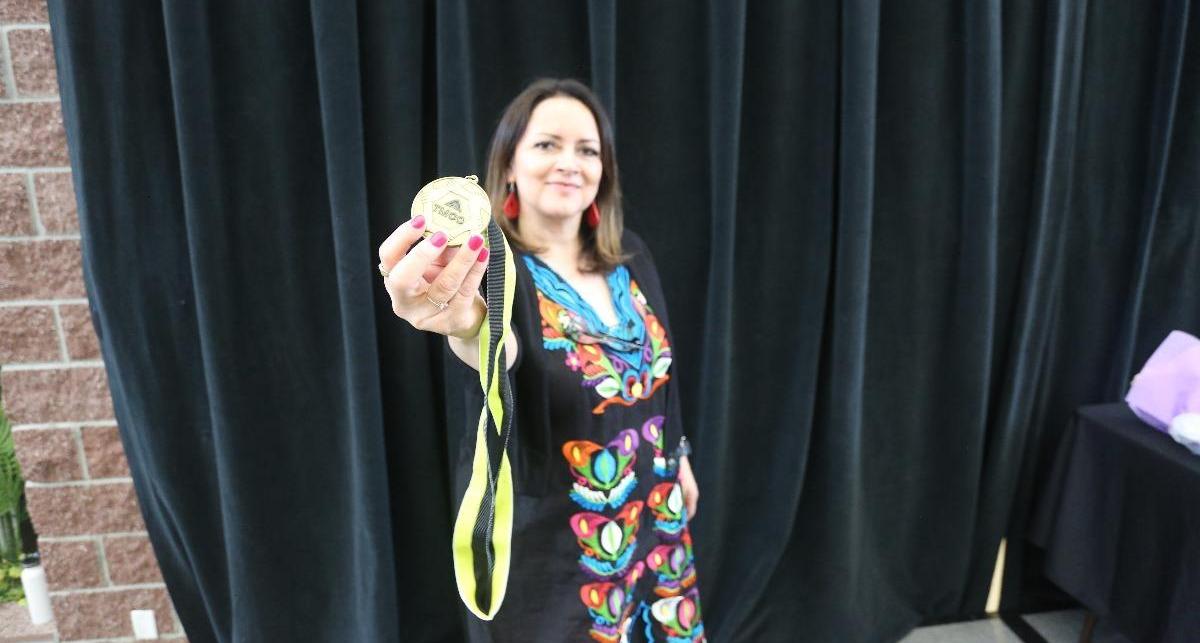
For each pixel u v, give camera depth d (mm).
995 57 1480
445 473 1534
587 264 1138
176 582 1516
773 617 1765
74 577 1528
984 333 1627
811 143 1520
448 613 1591
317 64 1245
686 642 1191
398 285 630
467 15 1332
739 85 1406
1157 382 1476
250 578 1425
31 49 1283
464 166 1325
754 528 1695
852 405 1583
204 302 1293
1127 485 1487
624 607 1070
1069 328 1814
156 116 1276
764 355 1618
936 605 1856
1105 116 1688
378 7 1281
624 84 1450
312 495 1447
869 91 1439
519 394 978
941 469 1759
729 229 1459
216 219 1283
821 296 1567
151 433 1372
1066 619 1883
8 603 1789
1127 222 1753
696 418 1614
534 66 1413
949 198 1611
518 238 1088
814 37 1478
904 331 1678
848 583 1688
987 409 1785
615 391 1030
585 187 1079
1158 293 1817
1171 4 1611
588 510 1023
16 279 1358
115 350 1327
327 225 1358
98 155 1250
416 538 1535
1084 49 1644
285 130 1309
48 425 1437
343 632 1513
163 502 1431
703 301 1562
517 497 1022
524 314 970
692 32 1438
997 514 1805
